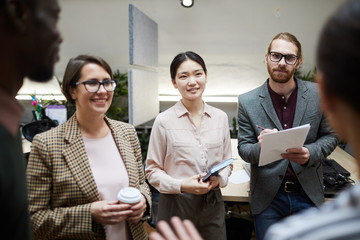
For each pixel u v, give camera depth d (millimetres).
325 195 1470
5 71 408
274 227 336
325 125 1332
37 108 2867
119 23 3410
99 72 975
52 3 437
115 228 1006
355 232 273
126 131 1148
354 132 329
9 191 414
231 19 3227
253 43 3277
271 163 1329
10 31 389
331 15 323
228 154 1406
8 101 427
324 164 1817
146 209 1104
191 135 1297
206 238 1329
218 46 3338
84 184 935
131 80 2133
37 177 911
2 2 368
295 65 1277
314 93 1326
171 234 483
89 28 3461
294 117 1320
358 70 286
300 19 3119
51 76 483
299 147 1161
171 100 3461
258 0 3127
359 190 304
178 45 3389
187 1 2922
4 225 422
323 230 286
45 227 890
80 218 889
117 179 1017
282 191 1335
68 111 3168
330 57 311
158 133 1314
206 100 3398
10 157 414
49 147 925
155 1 3273
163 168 1338
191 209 1268
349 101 310
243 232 1806
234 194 1483
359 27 282
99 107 986
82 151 968
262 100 1372
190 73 1268
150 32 2627
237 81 3424
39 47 421
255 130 1378
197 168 1261
